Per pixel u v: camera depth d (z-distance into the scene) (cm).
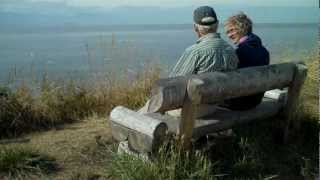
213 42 455
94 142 505
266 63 516
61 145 500
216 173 437
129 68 698
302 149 520
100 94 662
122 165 423
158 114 476
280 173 464
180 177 409
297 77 509
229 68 460
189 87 404
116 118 442
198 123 445
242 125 498
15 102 589
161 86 392
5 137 550
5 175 433
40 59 855
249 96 494
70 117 620
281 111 527
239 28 510
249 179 438
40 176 436
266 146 504
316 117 559
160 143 412
